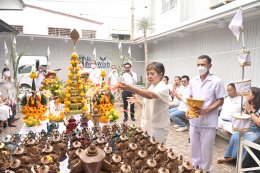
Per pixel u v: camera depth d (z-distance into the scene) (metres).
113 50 11.73
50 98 4.16
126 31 14.30
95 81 6.96
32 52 10.27
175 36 8.80
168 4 10.03
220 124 4.32
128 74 6.40
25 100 2.88
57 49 10.72
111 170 1.16
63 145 1.83
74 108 2.77
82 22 13.26
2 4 6.84
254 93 2.82
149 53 11.80
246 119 2.01
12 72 9.39
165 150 1.63
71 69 2.76
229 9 4.96
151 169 1.42
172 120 5.97
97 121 2.60
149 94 2.17
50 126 2.48
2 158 1.57
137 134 2.00
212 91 2.79
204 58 2.79
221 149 4.24
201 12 8.28
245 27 5.54
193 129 2.96
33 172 1.46
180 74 8.71
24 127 2.84
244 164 2.60
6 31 7.77
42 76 7.10
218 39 6.51
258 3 4.29
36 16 12.09
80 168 1.07
